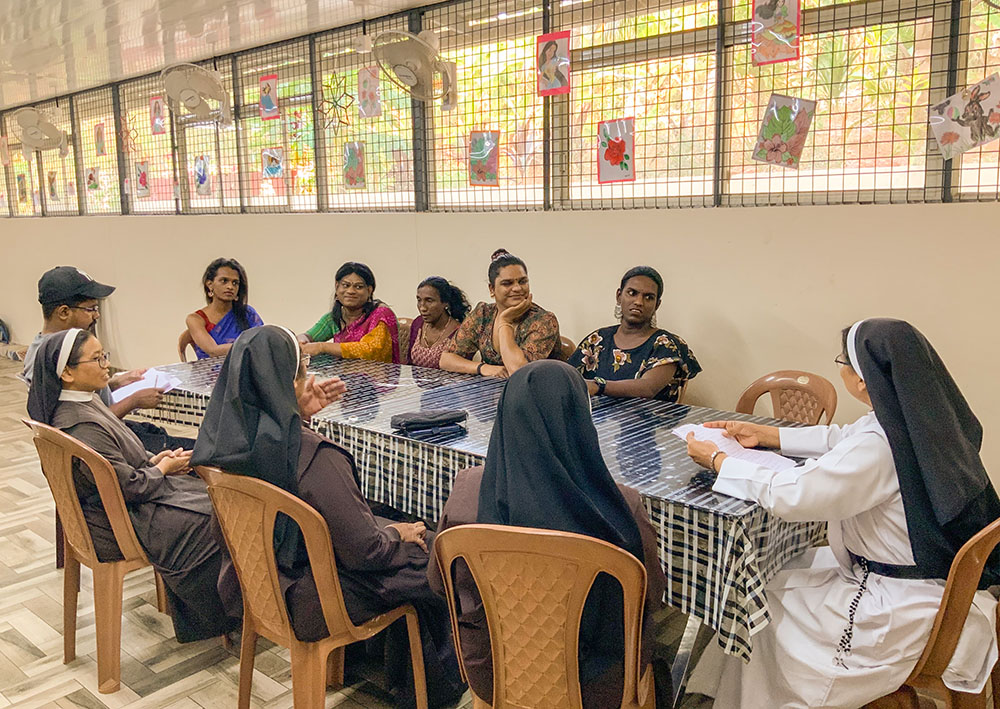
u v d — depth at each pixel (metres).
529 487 1.43
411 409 2.53
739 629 1.63
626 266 3.51
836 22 2.91
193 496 2.32
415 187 4.26
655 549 1.54
